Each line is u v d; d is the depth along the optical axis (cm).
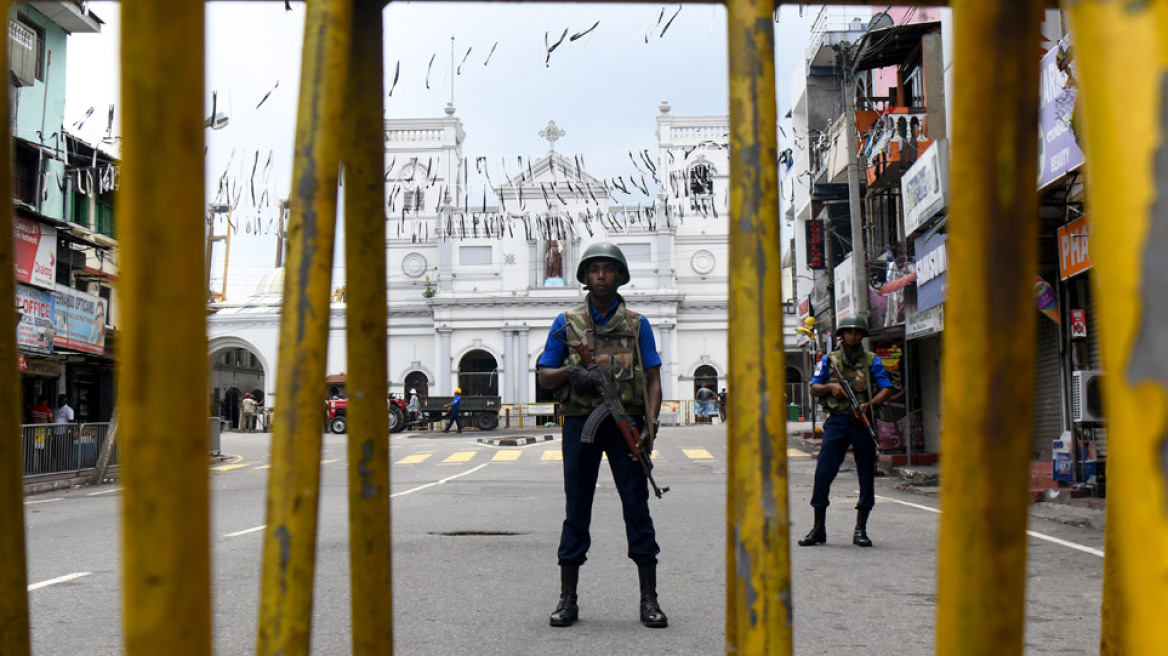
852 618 426
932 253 1291
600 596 485
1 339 85
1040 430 1205
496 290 5022
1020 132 63
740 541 75
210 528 64
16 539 86
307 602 73
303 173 73
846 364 689
